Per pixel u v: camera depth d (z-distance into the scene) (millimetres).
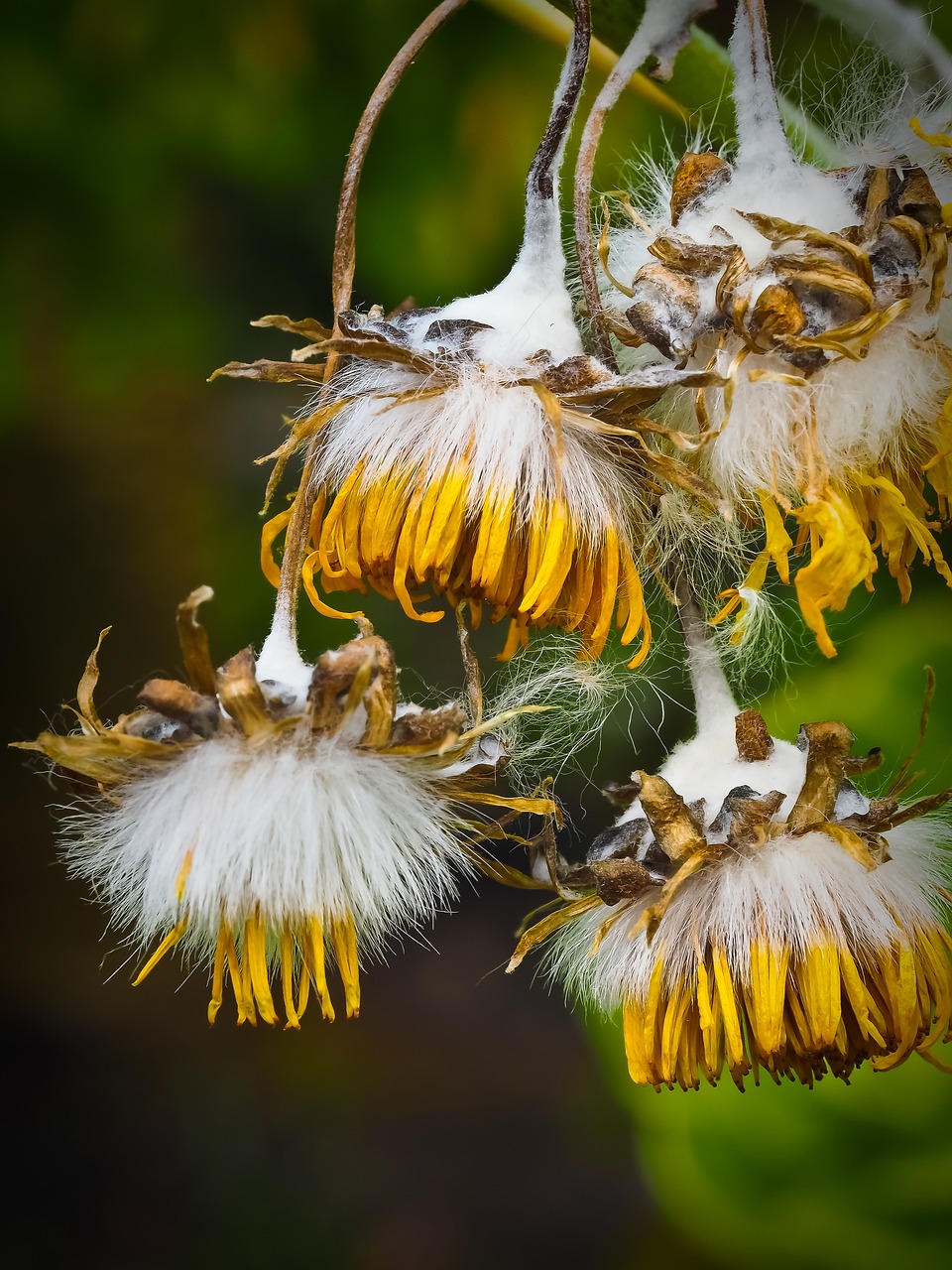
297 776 374
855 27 400
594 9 401
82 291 715
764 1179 453
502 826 381
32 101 646
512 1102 1108
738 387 373
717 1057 376
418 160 627
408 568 375
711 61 404
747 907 375
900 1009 376
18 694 1104
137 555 1052
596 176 471
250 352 811
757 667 421
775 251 371
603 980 386
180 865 375
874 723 450
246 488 1028
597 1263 921
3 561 1065
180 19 633
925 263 371
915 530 375
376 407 377
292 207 734
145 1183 1032
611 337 377
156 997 1187
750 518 381
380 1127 1090
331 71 633
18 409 755
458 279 630
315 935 375
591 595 376
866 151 385
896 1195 449
